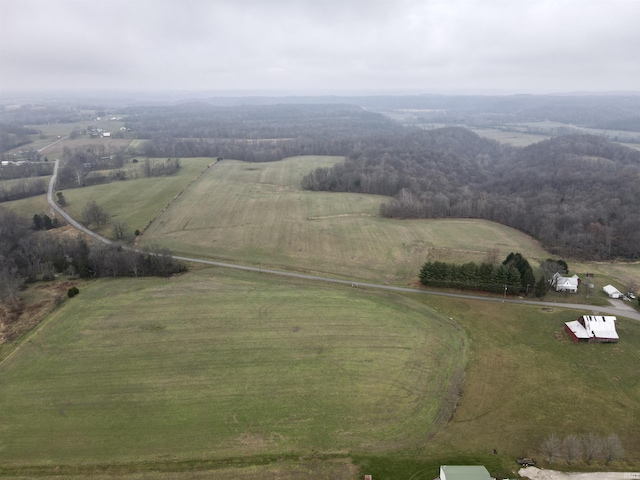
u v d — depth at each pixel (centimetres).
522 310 8306
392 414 5622
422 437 5288
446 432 5375
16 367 6494
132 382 6153
